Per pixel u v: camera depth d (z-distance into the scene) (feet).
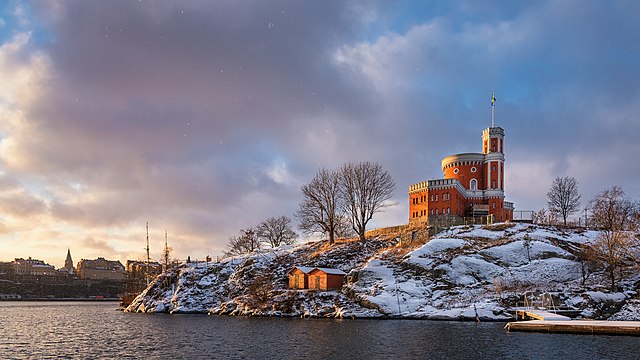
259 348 164.76
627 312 225.76
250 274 368.89
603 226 338.75
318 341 177.27
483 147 464.24
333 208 422.00
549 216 437.58
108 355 159.43
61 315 365.20
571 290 250.37
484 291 272.51
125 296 479.00
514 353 147.74
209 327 234.79
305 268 334.24
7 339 202.59
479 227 365.40
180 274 393.29
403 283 291.99
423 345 163.94
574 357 140.87
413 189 447.42
